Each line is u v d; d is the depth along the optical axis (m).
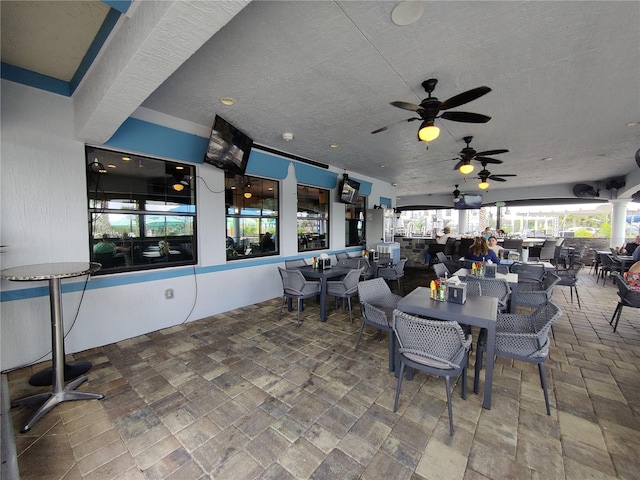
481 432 1.77
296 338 3.21
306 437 1.73
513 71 2.32
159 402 2.06
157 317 3.38
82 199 2.78
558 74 2.36
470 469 1.50
